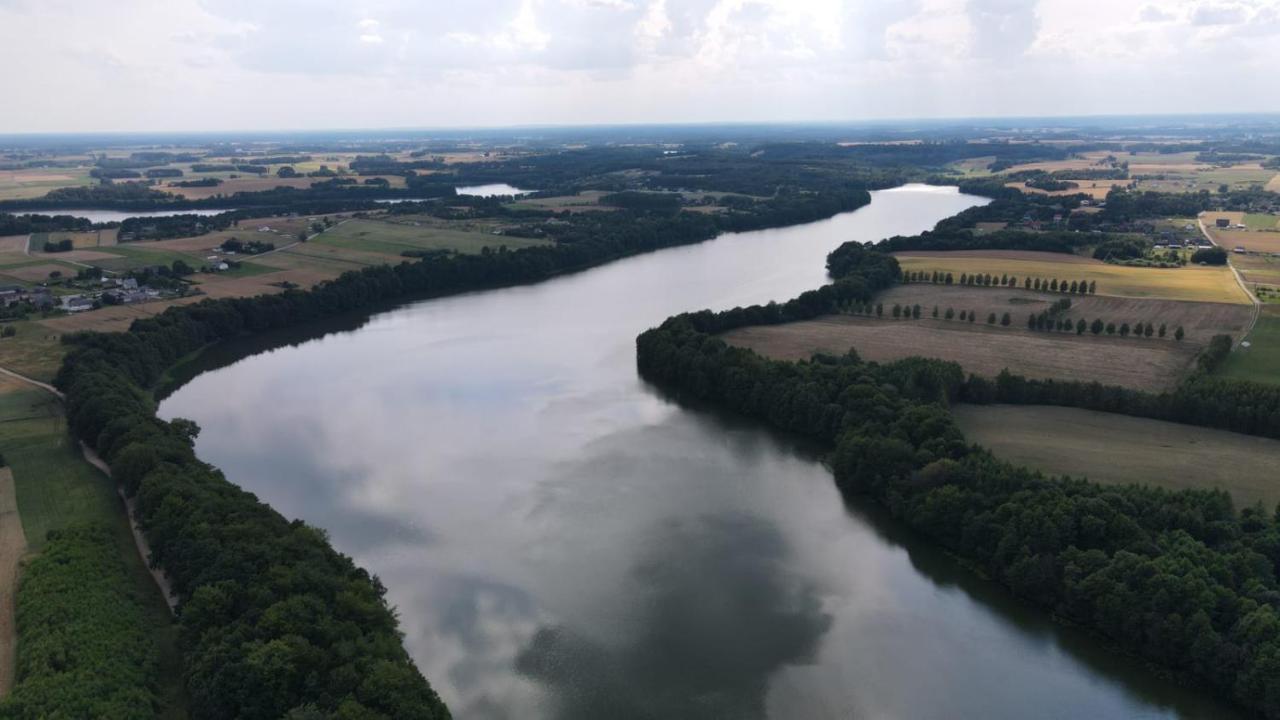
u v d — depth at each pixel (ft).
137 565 338.34
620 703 281.33
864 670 298.15
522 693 285.43
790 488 437.99
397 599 338.75
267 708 243.19
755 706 280.51
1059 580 322.96
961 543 364.79
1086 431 455.63
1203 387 465.47
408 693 248.32
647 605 336.49
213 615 277.44
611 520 404.77
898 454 414.00
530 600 338.95
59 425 483.51
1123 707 278.05
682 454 479.82
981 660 302.86
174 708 258.57
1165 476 394.73
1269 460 410.52
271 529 338.34
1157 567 299.38
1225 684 273.33
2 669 263.90
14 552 341.21
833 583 352.28
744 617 329.31
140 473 384.68
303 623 270.87
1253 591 285.64
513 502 422.82
